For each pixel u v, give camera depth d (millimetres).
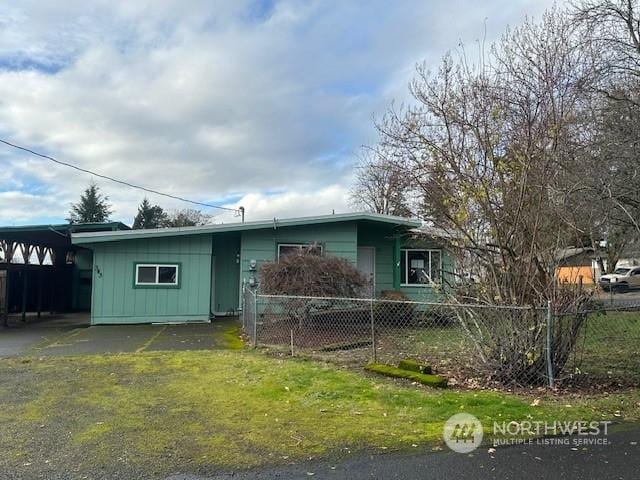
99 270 13648
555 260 6043
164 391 5695
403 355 7738
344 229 14938
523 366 5910
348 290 10859
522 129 6188
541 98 6184
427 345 8430
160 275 13992
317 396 5418
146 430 4312
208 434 4211
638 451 3797
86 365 7312
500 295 6102
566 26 8352
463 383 6008
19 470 3451
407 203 9375
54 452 3795
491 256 6211
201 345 9555
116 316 13656
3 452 3791
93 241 13297
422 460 3625
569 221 6023
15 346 9656
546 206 6070
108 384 6055
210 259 14336
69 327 13578
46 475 3369
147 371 6840
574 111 6820
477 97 6344
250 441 4039
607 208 7375
